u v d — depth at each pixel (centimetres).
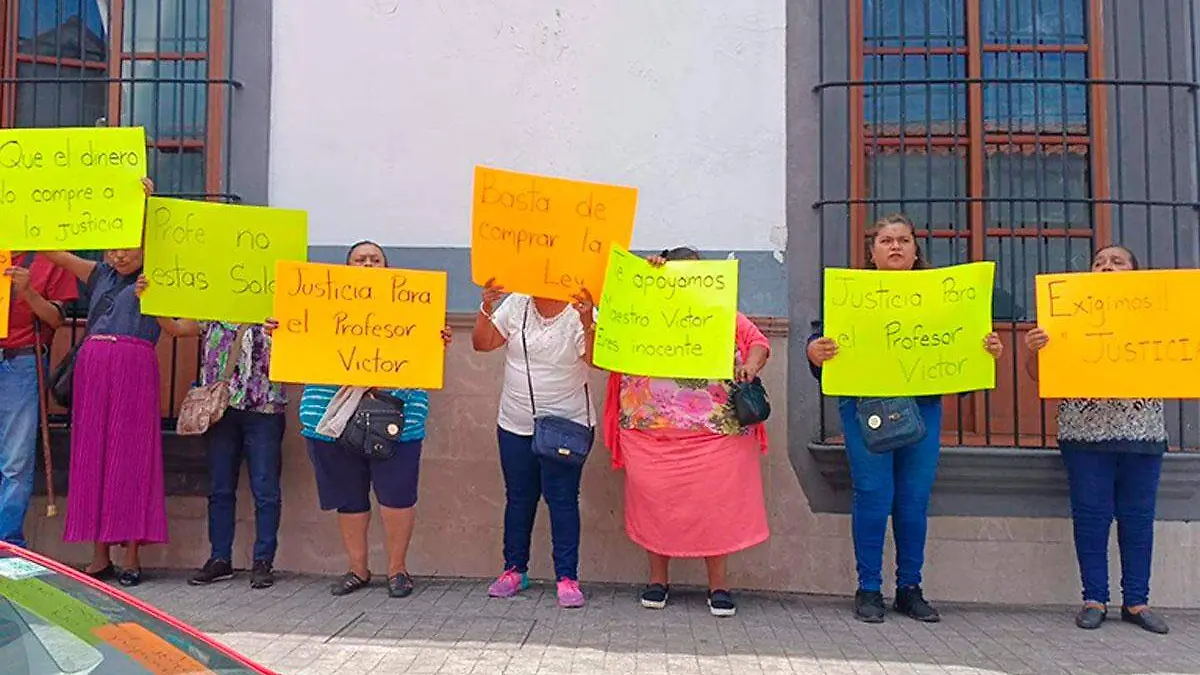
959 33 534
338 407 458
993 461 488
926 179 529
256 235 447
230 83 529
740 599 489
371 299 439
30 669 172
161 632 191
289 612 443
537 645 402
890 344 431
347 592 478
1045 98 530
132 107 545
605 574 513
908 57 534
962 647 414
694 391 451
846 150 516
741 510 452
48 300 498
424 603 464
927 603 462
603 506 515
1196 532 495
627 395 462
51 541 524
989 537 498
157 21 545
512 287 425
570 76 524
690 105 521
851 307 432
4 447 479
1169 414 502
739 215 516
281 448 512
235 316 444
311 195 529
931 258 525
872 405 436
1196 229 507
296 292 434
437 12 530
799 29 520
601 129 523
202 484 525
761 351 456
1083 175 527
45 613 184
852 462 458
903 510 461
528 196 424
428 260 525
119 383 469
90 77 552
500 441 478
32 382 484
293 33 534
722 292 425
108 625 187
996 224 526
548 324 463
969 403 521
